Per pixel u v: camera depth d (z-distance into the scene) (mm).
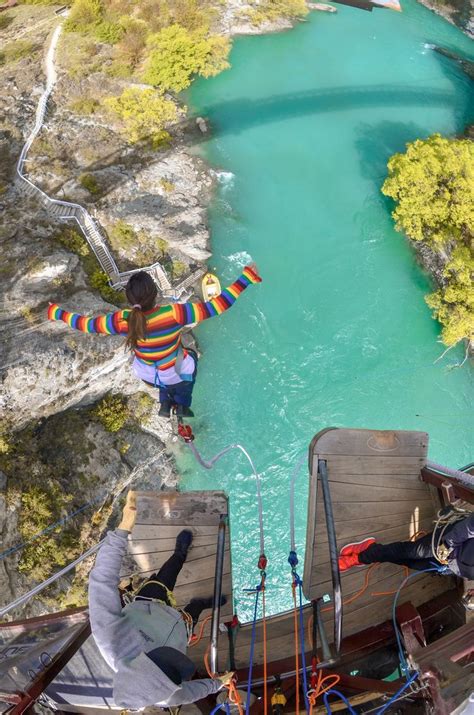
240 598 25812
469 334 30578
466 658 4289
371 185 36562
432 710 3928
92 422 29391
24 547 25500
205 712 5422
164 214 33938
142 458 29375
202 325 31938
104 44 40031
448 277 33000
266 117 38281
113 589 4141
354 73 41344
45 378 27906
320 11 44438
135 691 3814
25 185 33406
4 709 4723
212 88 39000
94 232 32344
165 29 38500
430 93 41531
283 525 28203
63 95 37625
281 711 5078
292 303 33094
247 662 5941
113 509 27875
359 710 5086
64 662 4859
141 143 36125
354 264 34219
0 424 27438
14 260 30500
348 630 6051
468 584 5809
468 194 30703
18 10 43750
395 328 32969
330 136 38062
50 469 27609
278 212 35375
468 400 31641
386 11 45375
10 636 5273
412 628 5633
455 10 47312
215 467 29625
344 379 31719
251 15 42094
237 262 33750
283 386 31391
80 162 35031
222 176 35906
